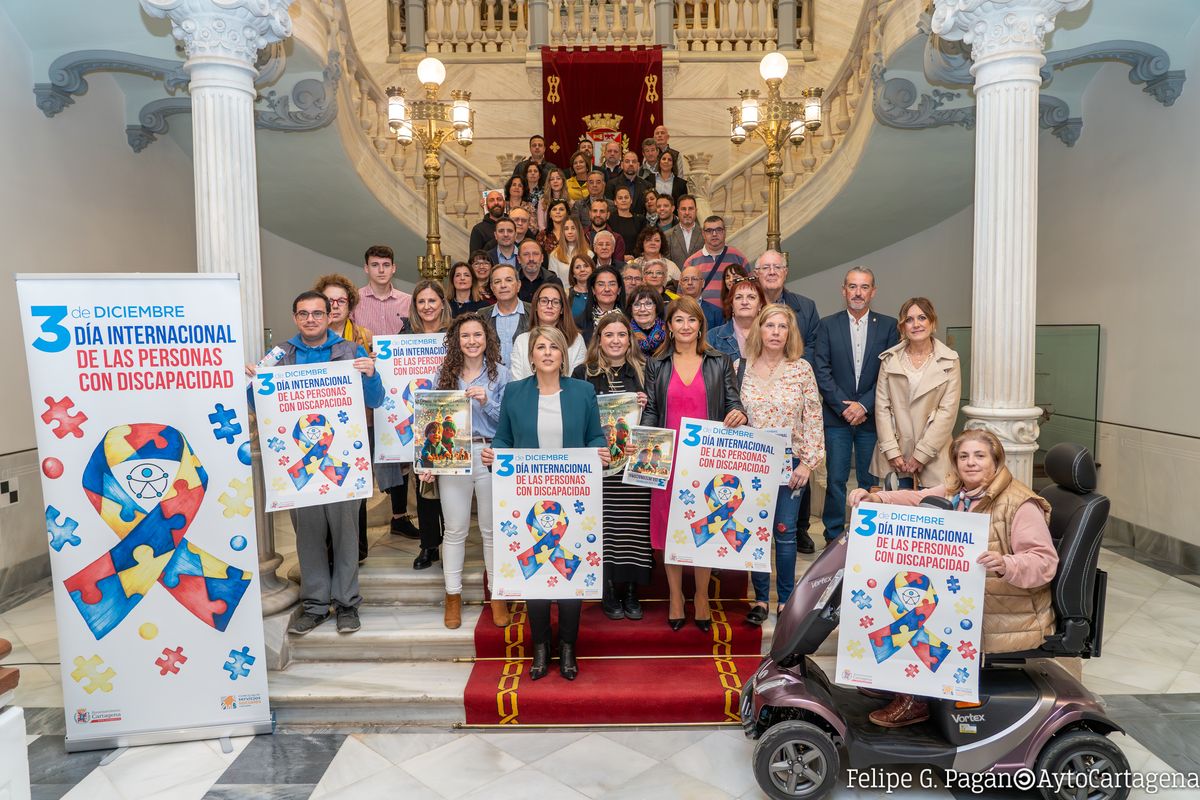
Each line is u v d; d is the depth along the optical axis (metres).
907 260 8.97
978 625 2.81
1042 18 3.87
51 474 3.35
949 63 5.24
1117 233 6.35
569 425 3.67
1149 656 4.29
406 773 3.29
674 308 3.86
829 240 8.70
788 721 2.99
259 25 4.00
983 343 4.07
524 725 3.66
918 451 4.14
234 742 3.55
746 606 4.32
